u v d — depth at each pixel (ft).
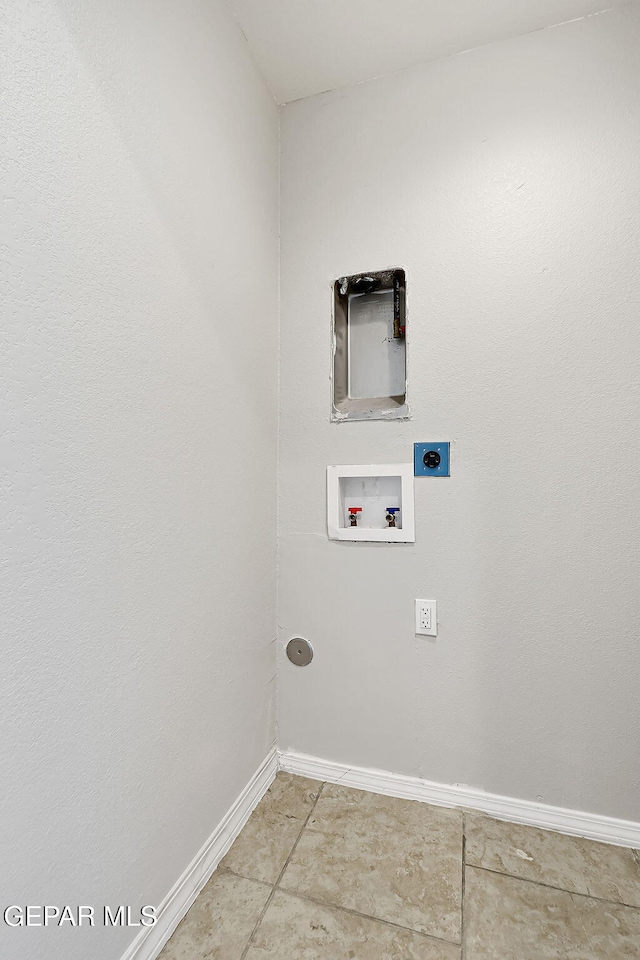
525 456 4.52
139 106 3.04
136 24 3.01
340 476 5.12
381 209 4.99
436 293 4.78
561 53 4.42
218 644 4.08
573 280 4.38
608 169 4.29
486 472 4.64
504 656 4.61
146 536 3.13
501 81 4.59
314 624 5.24
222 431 4.14
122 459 2.90
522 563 4.54
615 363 4.26
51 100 2.36
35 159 2.27
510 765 4.60
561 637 4.44
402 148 4.92
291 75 4.99
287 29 4.47
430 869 3.94
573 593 4.40
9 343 2.15
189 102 3.62
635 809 4.25
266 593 5.08
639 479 4.20
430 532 4.82
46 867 2.35
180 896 3.47
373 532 4.98
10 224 2.15
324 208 5.21
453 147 4.74
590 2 4.24
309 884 3.78
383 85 5.00
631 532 4.24
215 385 4.02
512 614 4.58
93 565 2.67
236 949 3.25
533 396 4.49
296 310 5.30
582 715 4.39
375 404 5.17
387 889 3.74
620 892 3.74
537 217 4.48
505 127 4.58
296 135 5.32
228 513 4.25
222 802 4.13
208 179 3.89
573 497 4.39
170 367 3.39
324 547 5.20
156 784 3.23
